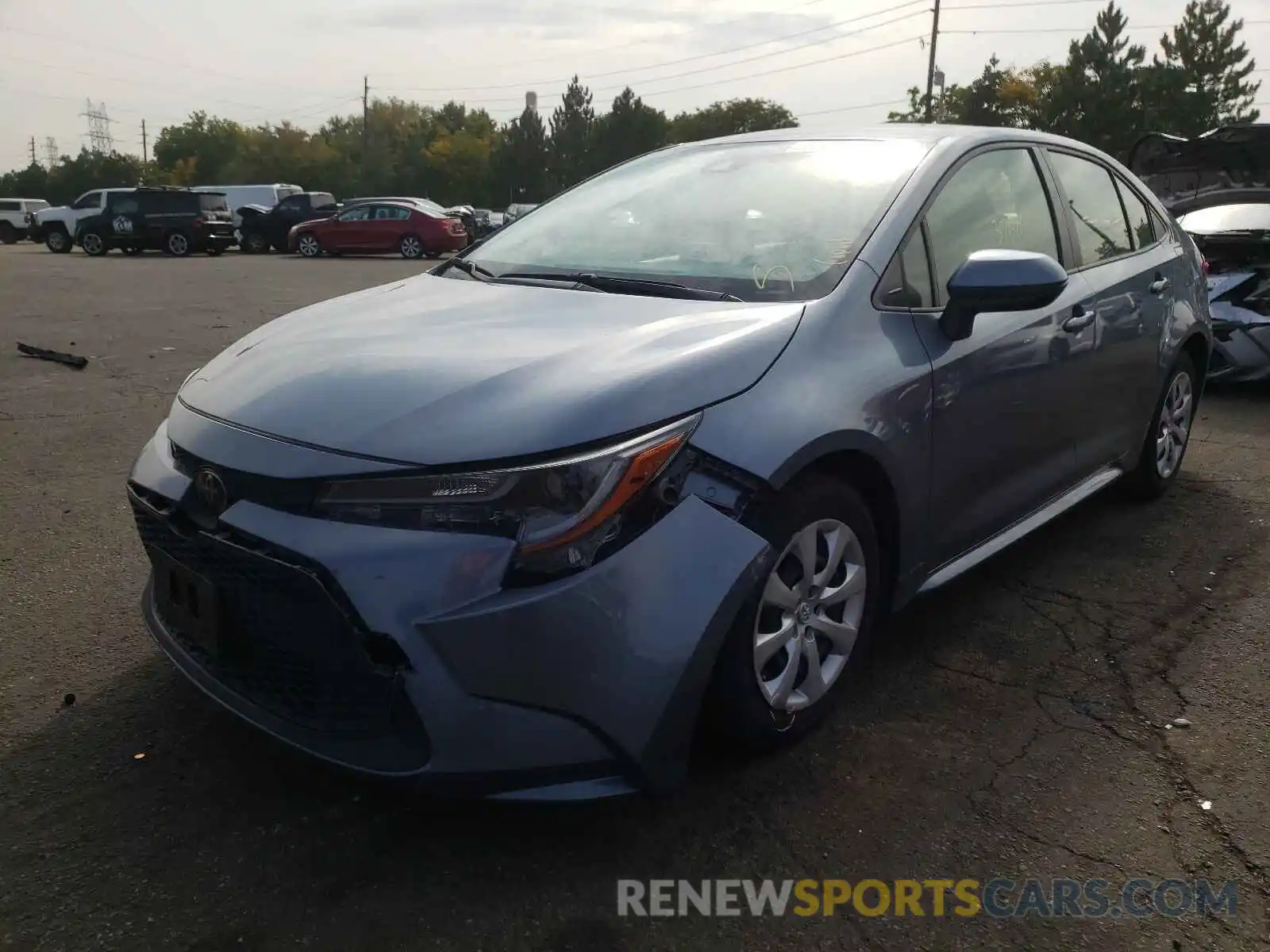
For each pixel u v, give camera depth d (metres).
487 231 4.00
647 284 2.90
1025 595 3.72
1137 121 49.34
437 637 2.03
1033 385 3.33
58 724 2.81
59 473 5.19
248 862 2.28
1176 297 4.45
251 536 2.18
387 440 2.14
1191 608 3.62
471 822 2.42
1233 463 5.43
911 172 3.14
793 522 2.44
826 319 2.64
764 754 2.66
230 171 95.50
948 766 2.65
